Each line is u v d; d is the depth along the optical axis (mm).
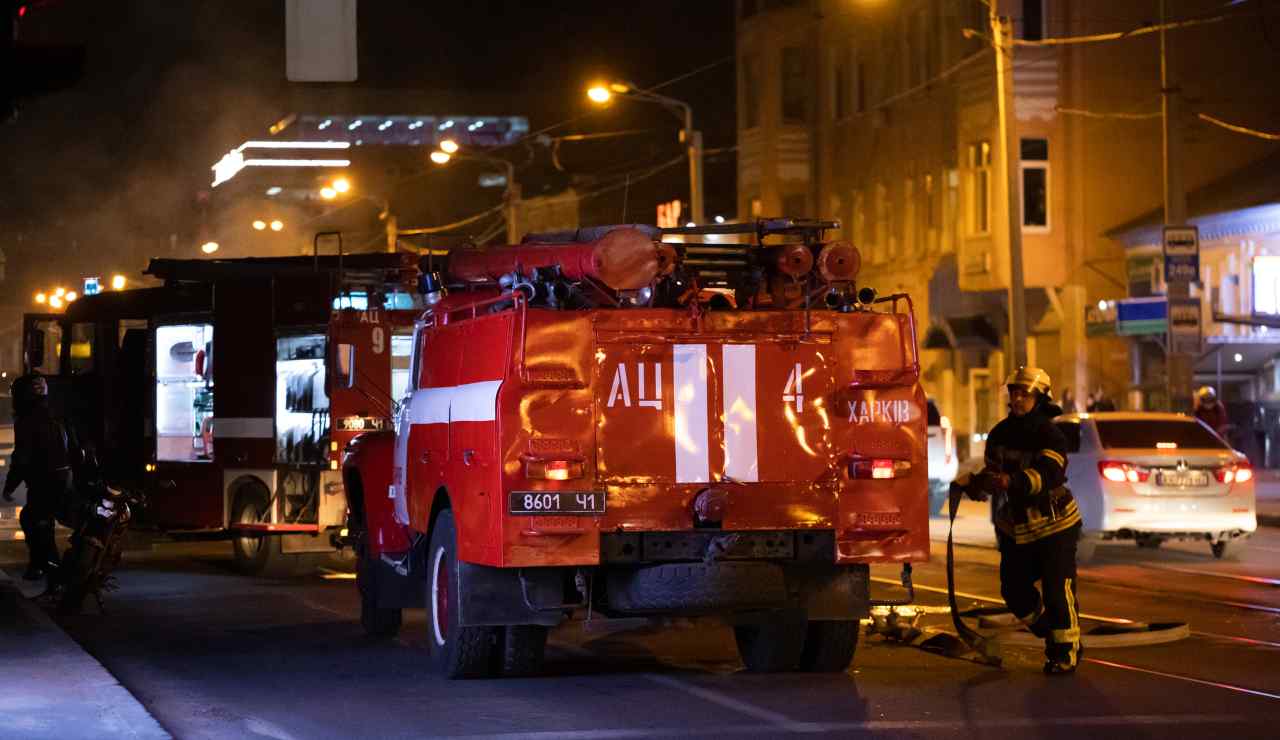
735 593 20344
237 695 20688
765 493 20594
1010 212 57031
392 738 17625
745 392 20594
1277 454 71875
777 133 101500
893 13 92375
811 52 100875
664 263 20531
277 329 36031
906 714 18750
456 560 21094
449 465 21641
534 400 19969
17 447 33906
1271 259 66875
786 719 18484
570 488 19984
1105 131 77812
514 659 21641
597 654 24281
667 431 20312
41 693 19547
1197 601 30750
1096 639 24219
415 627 27719
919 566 37688
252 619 28906
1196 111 77812
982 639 22641
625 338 20281
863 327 21031
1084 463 37969
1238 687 20609
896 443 21016
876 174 94688
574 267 20438
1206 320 71375
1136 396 76500
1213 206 71125
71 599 29578
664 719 18562
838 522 20812
